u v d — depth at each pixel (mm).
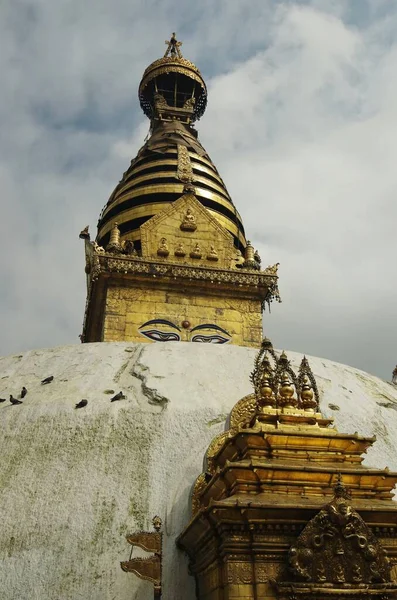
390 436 12242
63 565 8891
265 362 9836
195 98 40438
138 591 8695
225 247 27812
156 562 8234
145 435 10727
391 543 7832
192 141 35656
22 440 10656
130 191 31578
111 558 8984
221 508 7359
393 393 15023
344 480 8305
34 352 14445
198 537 8320
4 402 11836
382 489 8453
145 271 25266
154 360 13055
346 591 7211
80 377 12539
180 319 25109
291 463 8508
